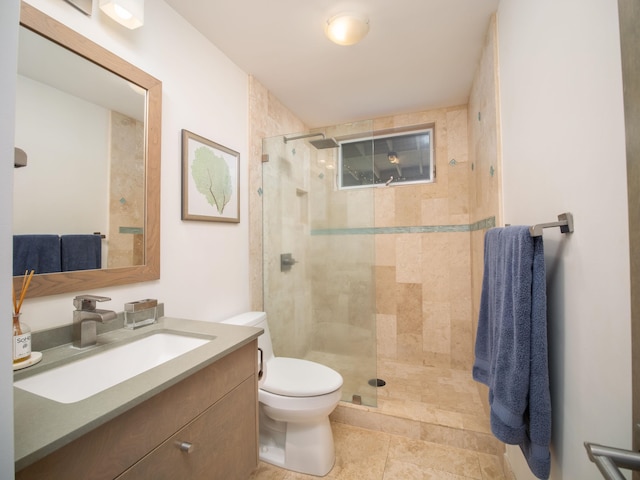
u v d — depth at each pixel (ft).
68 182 3.18
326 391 4.49
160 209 4.21
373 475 4.63
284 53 5.65
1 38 1.43
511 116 4.09
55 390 2.60
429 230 8.33
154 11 4.20
